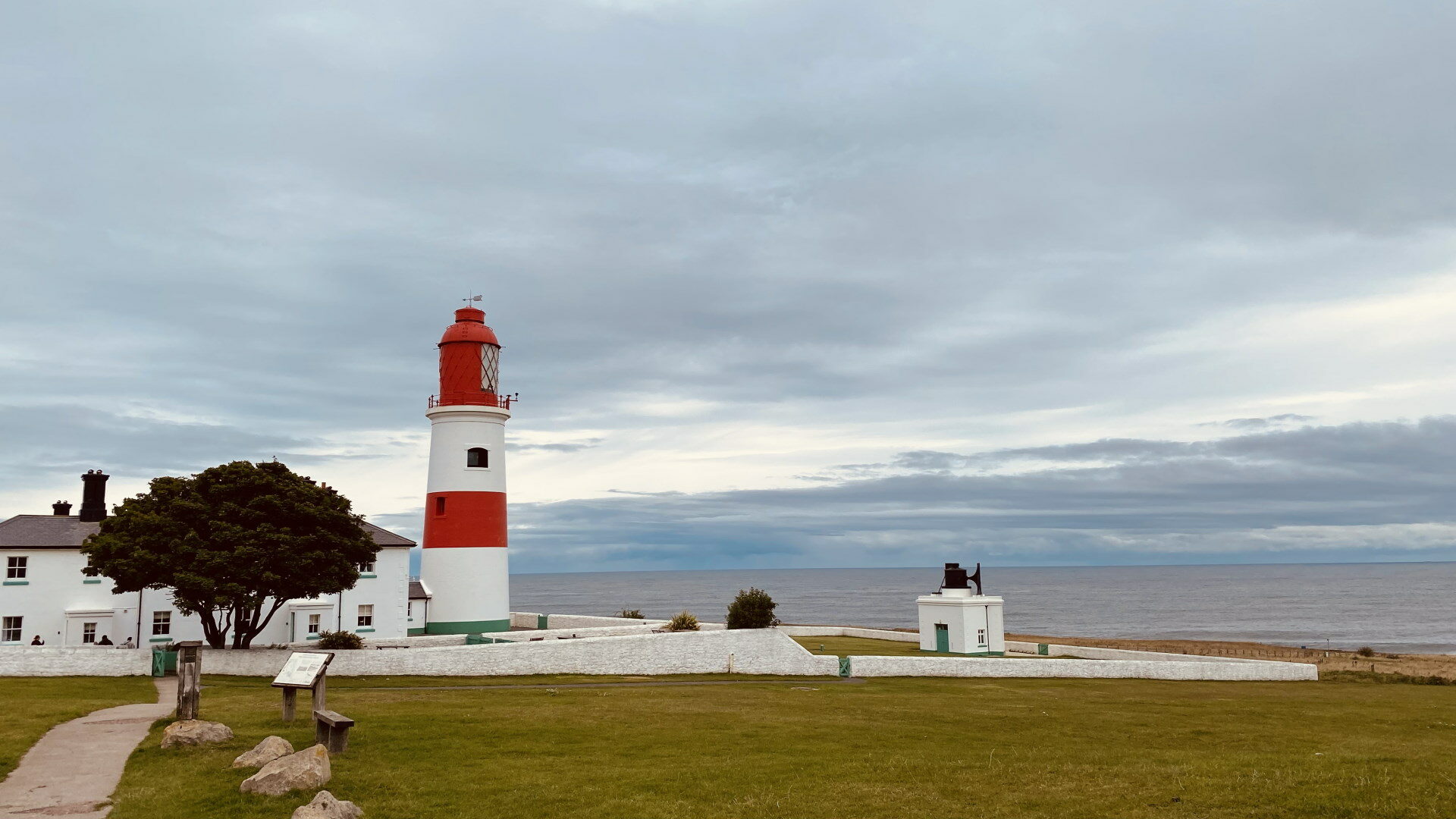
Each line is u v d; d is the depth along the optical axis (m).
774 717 29.31
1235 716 33.03
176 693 31.16
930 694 37.50
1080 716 31.92
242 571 37.31
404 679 38.00
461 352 55.66
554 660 41.16
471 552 54.25
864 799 18.52
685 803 17.91
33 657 35.88
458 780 19.22
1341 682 49.38
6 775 18.50
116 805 16.30
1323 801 17.89
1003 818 17.19
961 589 56.03
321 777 17.80
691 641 43.72
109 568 37.84
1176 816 17.25
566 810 17.28
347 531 41.19
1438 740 28.55
